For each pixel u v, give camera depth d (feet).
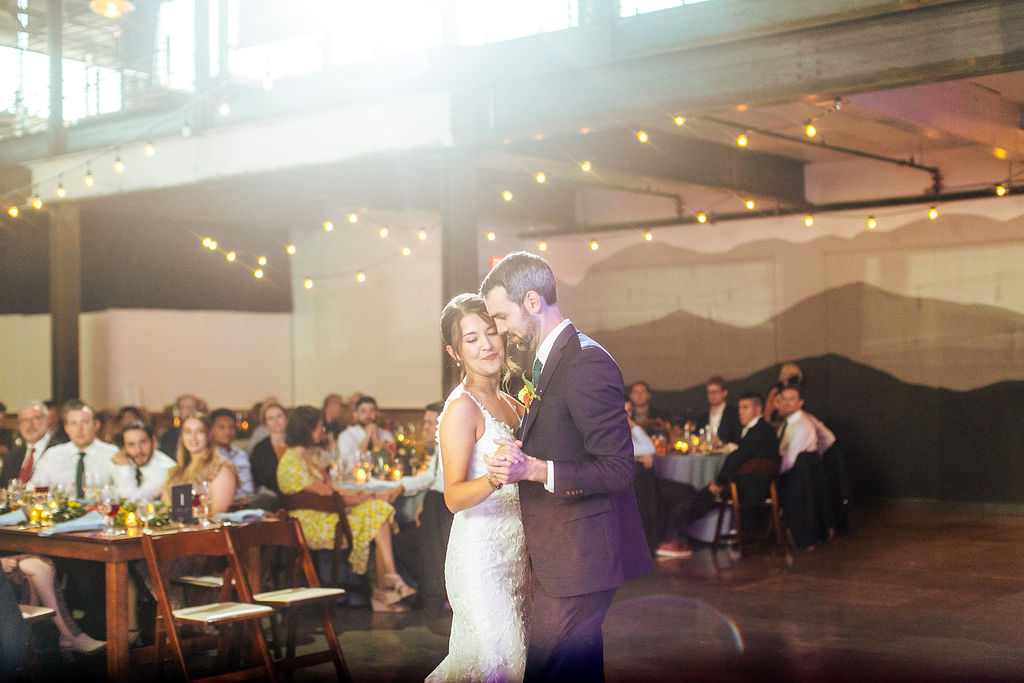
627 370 40.68
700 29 21.16
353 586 21.66
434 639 18.51
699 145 31.40
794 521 26.99
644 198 40.06
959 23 18.35
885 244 35.47
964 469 34.65
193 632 17.81
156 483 19.94
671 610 20.12
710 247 38.86
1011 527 29.91
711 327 38.96
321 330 41.81
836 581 22.63
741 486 27.14
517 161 26.43
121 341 36.32
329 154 26.48
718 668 16.14
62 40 32.37
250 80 28.12
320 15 26.81
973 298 34.17
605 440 9.19
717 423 31.86
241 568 15.72
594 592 9.39
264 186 30.09
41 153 32.63
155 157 30.01
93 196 31.35
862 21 19.34
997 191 30.48
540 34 23.24
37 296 37.29
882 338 35.83
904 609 19.88
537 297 9.65
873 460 36.14
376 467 24.45
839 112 26.25
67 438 23.18
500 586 10.55
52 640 17.02
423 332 39.14
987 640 17.52
